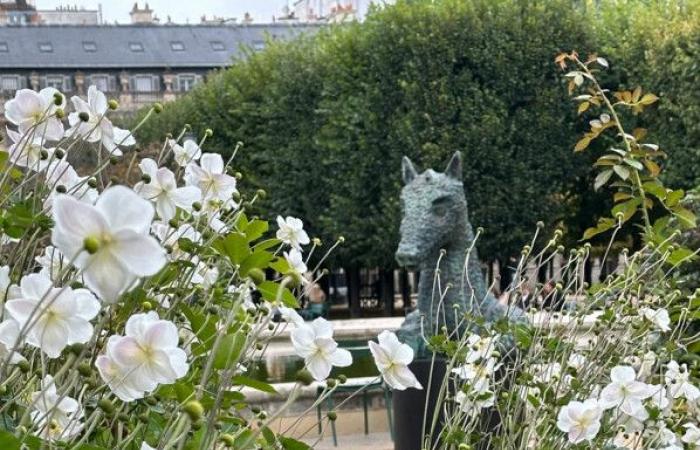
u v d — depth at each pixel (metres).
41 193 2.41
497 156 22.30
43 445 1.55
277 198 25.98
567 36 22.61
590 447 2.93
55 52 66.81
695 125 21.16
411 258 6.11
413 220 6.26
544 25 22.64
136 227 1.25
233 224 2.71
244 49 30.30
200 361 2.52
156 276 2.48
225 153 28.02
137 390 1.62
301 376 1.78
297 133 25.91
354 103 23.47
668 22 22.09
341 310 33.84
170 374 1.60
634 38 22.50
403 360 2.06
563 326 3.40
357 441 7.73
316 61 25.70
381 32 23.27
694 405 3.50
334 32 26.75
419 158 22.55
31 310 1.56
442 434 2.82
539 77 22.59
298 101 25.84
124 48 67.69
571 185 23.95
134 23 70.00
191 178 2.74
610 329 3.32
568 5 22.78
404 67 22.88
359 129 23.52
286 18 80.50
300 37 27.97
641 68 22.22
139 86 67.06
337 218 24.16
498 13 22.67
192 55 67.62
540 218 22.75
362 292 39.56
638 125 22.45
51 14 86.88
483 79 22.66
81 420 2.12
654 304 3.71
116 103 2.48
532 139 22.58
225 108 28.11
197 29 69.31
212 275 2.77
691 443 3.13
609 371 3.32
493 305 6.05
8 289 1.87
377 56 23.19
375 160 23.39
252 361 2.87
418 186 6.42
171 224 2.39
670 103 21.47
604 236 24.72
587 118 22.80
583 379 3.16
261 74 27.48
